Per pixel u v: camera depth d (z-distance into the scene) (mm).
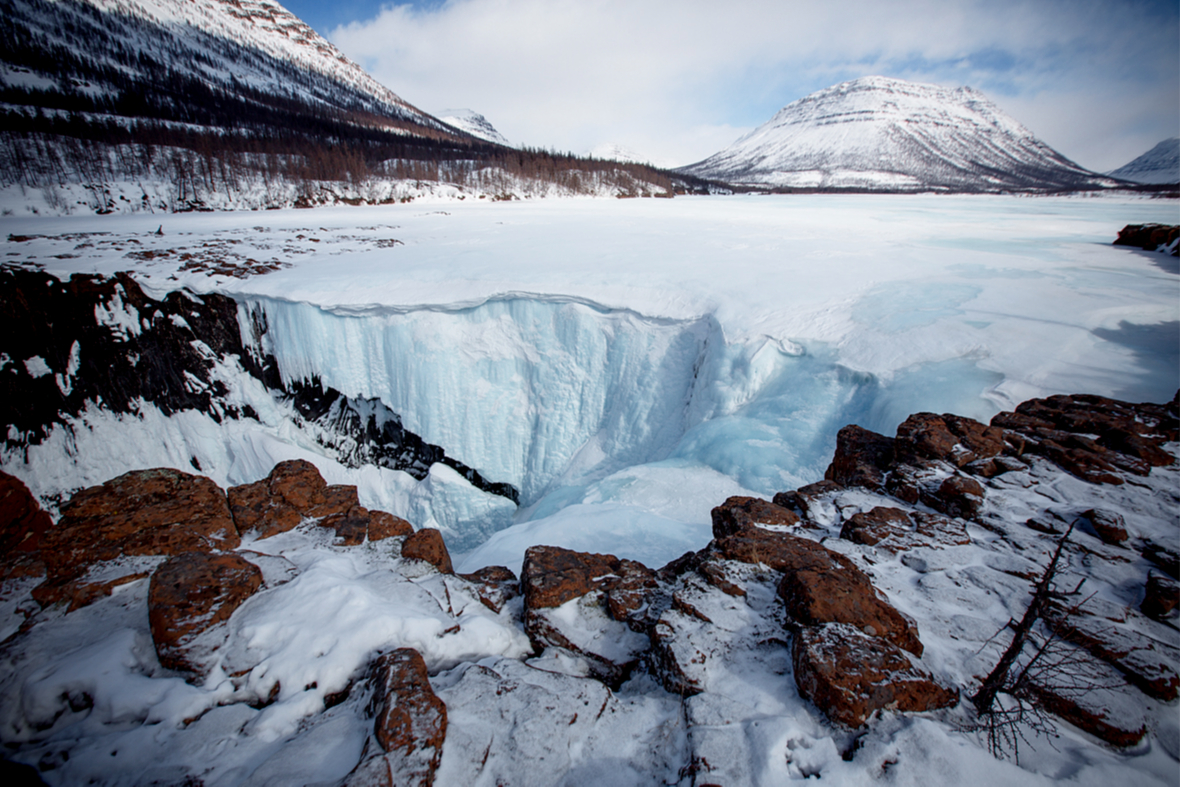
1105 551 4641
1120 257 18047
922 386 9422
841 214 42125
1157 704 3156
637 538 6805
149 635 3549
